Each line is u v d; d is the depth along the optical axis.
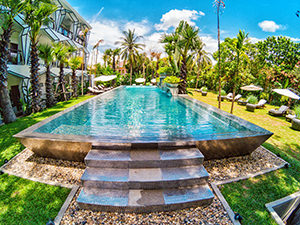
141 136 3.74
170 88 11.50
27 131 3.87
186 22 12.53
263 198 2.95
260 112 10.55
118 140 3.40
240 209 2.70
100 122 5.20
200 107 7.30
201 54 24.28
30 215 2.55
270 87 16.34
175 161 3.09
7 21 6.48
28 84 10.95
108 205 2.50
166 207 2.56
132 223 2.39
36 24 8.19
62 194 2.91
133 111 6.87
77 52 20.72
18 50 10.47
